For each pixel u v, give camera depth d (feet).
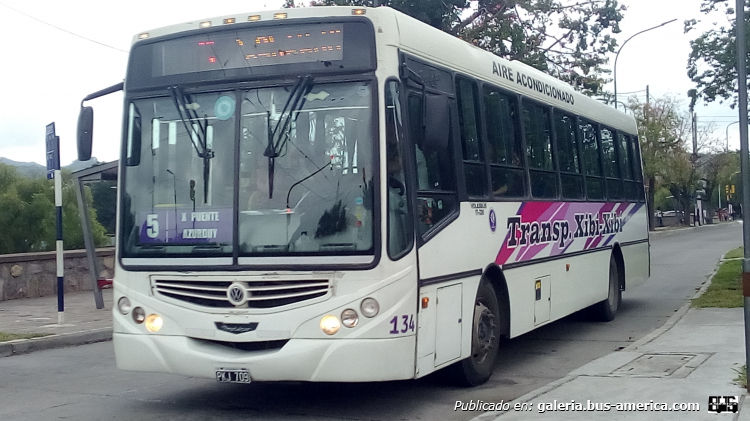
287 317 20.98
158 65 23.43
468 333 25.40
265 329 21.09
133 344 22.54
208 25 23.00
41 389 27.91
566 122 36.86
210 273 21.79
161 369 22.18
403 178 21.71
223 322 21.45
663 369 26.94
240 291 21.39
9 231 129.70
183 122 22.79
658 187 193.36
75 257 60.49
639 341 33.47
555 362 32.01
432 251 22.85
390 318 20.84
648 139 167.43
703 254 103.09
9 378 30.14
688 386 24.04
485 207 26.91
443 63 25.08
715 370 26.32
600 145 41.96
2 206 129.80
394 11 22.76
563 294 34.78
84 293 59.82
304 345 20.83
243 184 21.89
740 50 23.12
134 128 23.40
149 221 22.77
